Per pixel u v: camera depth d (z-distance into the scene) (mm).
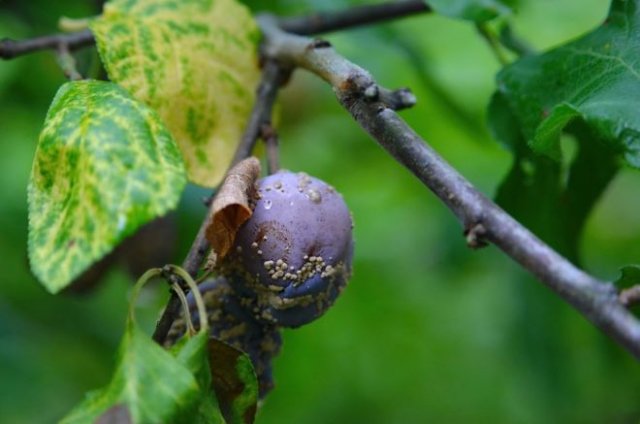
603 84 575
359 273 972
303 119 897
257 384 526
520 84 600
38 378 853
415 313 983
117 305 922
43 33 780
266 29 617
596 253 945
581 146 630
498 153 828
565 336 770
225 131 603
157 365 498
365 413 990
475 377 989
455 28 881
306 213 542
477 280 936
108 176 498
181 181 497
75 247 493
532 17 843
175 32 602
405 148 517
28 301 903
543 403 800
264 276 542
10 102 842
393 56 814
